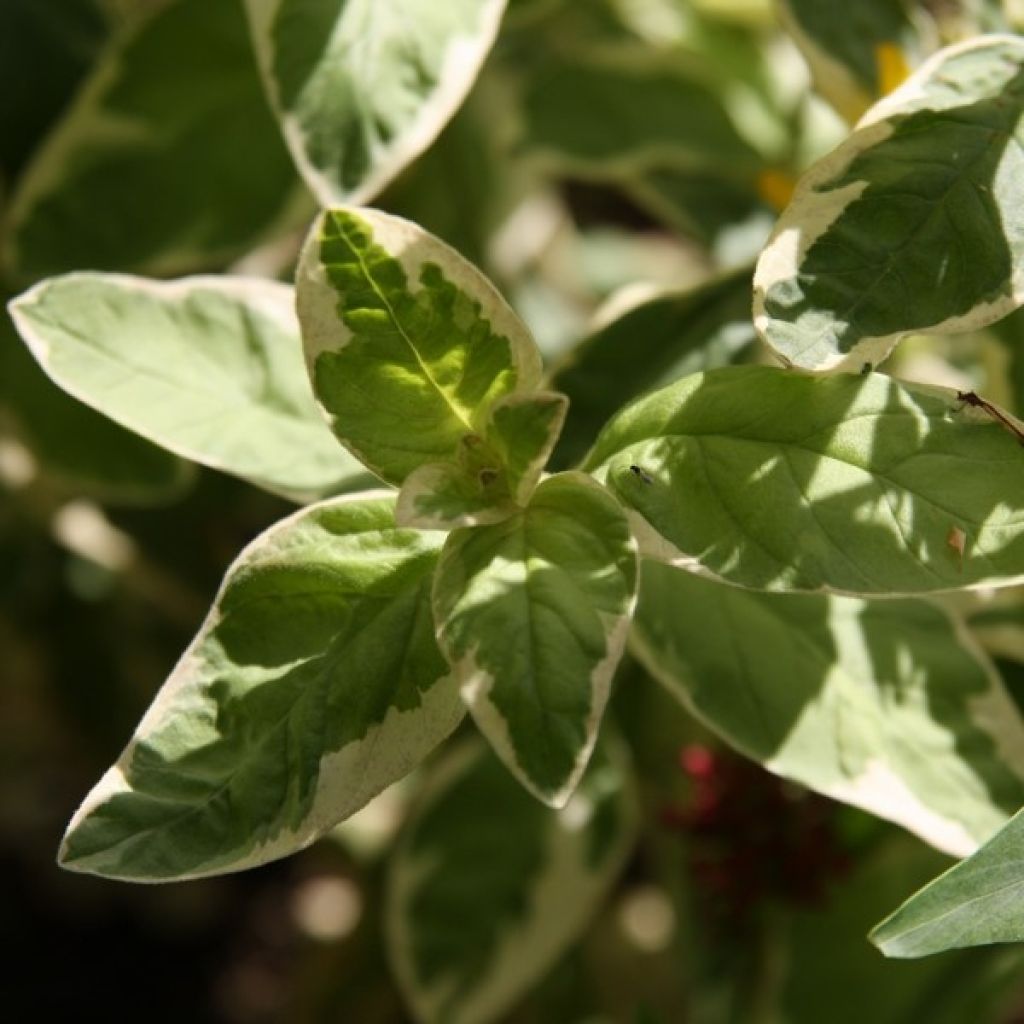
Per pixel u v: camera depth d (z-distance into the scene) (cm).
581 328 81
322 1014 71
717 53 75
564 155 69
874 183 49
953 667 54
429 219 71
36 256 63
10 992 88
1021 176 49
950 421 48
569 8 73
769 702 54
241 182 63
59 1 67
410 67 53
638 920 73
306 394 54
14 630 77
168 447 53
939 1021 60
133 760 48
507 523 48
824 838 61
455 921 62
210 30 62
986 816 53
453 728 49
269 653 49
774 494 48
